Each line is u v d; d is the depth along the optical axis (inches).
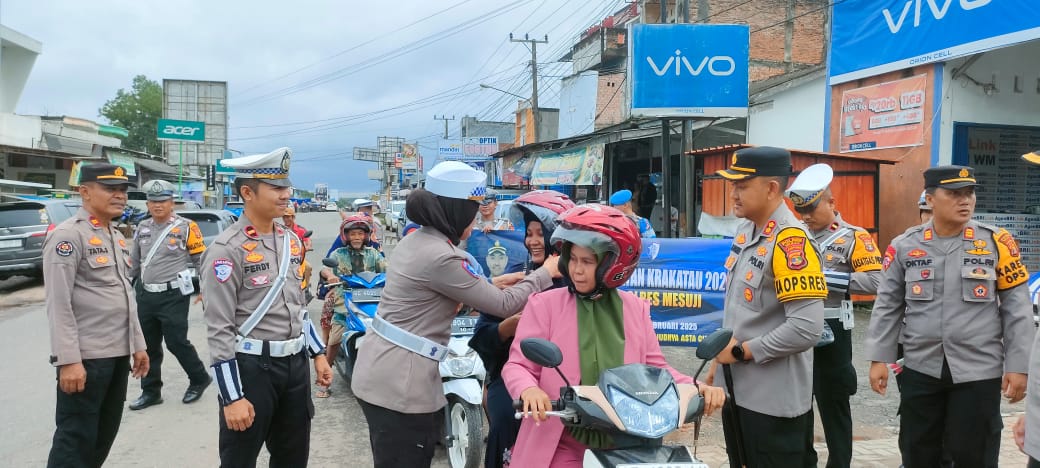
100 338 144.6
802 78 497.4
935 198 134.6
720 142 586.9
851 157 382.6
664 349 302.2
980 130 404.5
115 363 149.0
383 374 113.6
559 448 95.6
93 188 147.4
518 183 978.7
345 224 244.1
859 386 251.9
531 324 98.3
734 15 737.0
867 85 425.4
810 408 120.4
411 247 115.5
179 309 234.5
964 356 132.0
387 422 113.0
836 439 156.9
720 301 226.5
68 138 1147.3
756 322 117.3
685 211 485.7
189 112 1624.0
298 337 133.6
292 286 134.6
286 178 131.8
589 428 87.6
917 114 391.5
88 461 142.9
